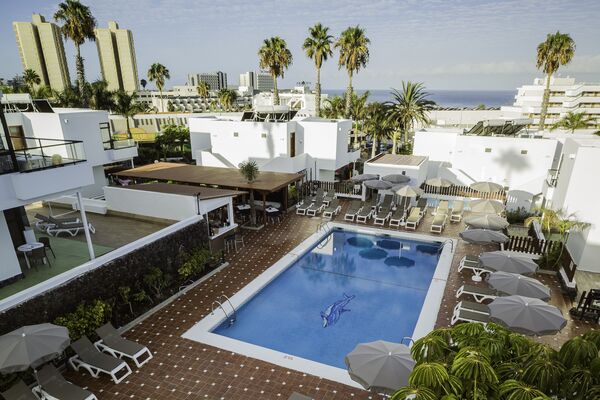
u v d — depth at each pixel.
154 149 36.91
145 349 9.74
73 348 9.51
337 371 9.54
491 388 4.23
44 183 10.31
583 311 11.91
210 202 16.08
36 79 55.91
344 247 18.73
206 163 28.80
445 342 5.24
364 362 7.42
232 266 15.70
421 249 18.53
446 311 12.35
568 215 15.10
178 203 15.38
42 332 7.96
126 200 16.52
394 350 7.68
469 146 25.62
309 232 19.80
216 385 9.05
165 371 9.52
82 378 9.27
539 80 95.50
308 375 9.40
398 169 24.25
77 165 11.12
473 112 68.88
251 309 13.02
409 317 12.59
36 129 21.86
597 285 13.80
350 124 31.00
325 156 28.30
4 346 7.52
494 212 17.75
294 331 11.78
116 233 14.66
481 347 4.79
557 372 4.28
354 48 36.75
